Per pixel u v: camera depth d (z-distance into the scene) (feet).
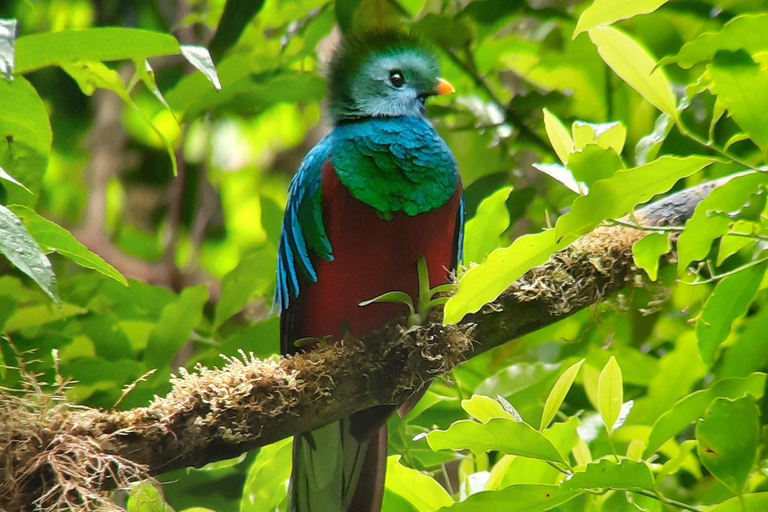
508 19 33.32
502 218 27.30
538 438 20.31
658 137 21.62
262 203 32.91
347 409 23.44
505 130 35.37
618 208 18.20
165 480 30.83
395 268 25.85
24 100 21.88
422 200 25.84
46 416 20.89
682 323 32.58
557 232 18.04
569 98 34.42
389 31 30.50
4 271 34.88
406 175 25.86
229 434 21.84
